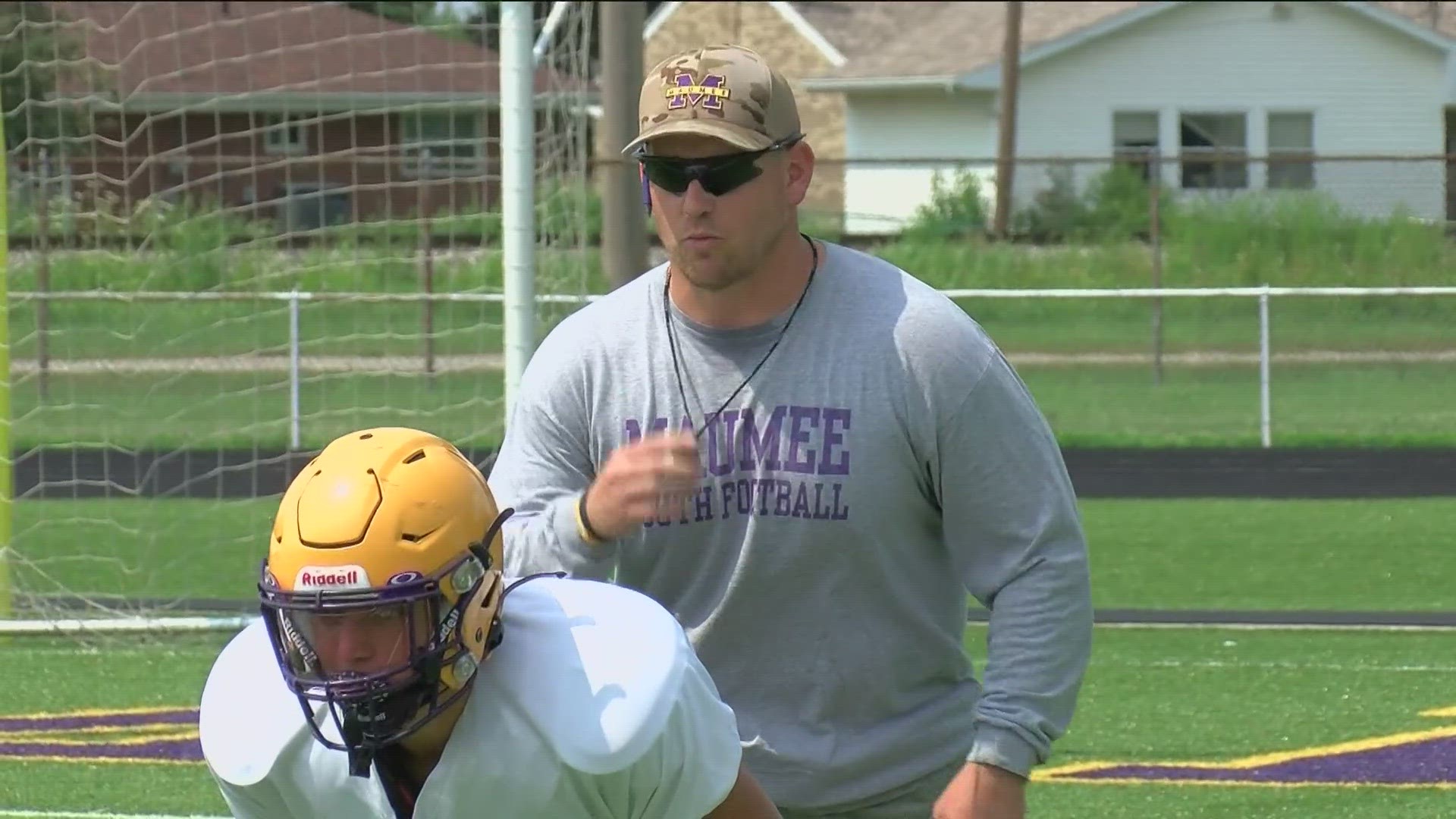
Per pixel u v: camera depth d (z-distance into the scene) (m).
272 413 50.28
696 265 10.47
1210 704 24.00
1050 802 19.56
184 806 19.39
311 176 73.88
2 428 28.53
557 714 8.15
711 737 8.50
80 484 41.31
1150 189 68.81
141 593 31.52
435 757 8.45
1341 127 111.62
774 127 10.41
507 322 27.31
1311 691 24.69
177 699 24.44
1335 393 59.19
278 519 7.99
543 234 32.72
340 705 8.05
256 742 8.39
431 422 47.56
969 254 74.81
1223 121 111.31
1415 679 25.38
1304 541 36.72
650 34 131.88
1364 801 19.58
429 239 50.81
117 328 52.62
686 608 11.02
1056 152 110.12
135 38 71.38
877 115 113.19
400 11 85.69
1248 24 110.44
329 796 8.45
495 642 8.24
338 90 77.38
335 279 60.16
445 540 7.84
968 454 10.54
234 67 76.81
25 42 36.03
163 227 53.22
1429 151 111.62
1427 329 67.00
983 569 10.74
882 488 10.59
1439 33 114.25
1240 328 69.12
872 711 11.00
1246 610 30.34
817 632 10.81
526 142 27.03
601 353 11.07
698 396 10.80
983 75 108.44
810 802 10.92
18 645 27.64
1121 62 110.25
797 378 10.66
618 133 42.16
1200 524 38.75
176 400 52.25
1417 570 33.66
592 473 11.20
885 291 10.80
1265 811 19.25
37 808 19.31
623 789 8.25
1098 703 24.08
